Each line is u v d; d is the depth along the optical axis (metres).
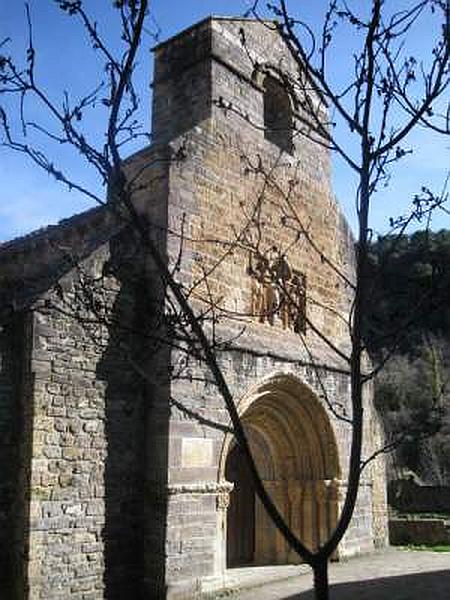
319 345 17.70
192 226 14.16
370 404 19.98
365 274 3.93
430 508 32.62
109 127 3.77
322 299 18.11
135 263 12.95
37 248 15.85
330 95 4.07
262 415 16.62
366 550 18.42
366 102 3.94
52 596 10.84
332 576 15.27
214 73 16.02
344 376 18.30
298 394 16.64
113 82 3.80
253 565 16.64
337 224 19.36
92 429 11.97
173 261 13.42
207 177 14.83
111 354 12.45
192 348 4.01
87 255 11.30
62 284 11.57
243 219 15.55
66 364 11.69
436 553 18.98
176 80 16.70
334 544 3.75
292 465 17.22
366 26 3.98
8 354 11.25
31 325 11.30
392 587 13.91
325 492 16.94
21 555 10.69
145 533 12.51
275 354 15.62
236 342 14.56
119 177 3.82
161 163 13.97
